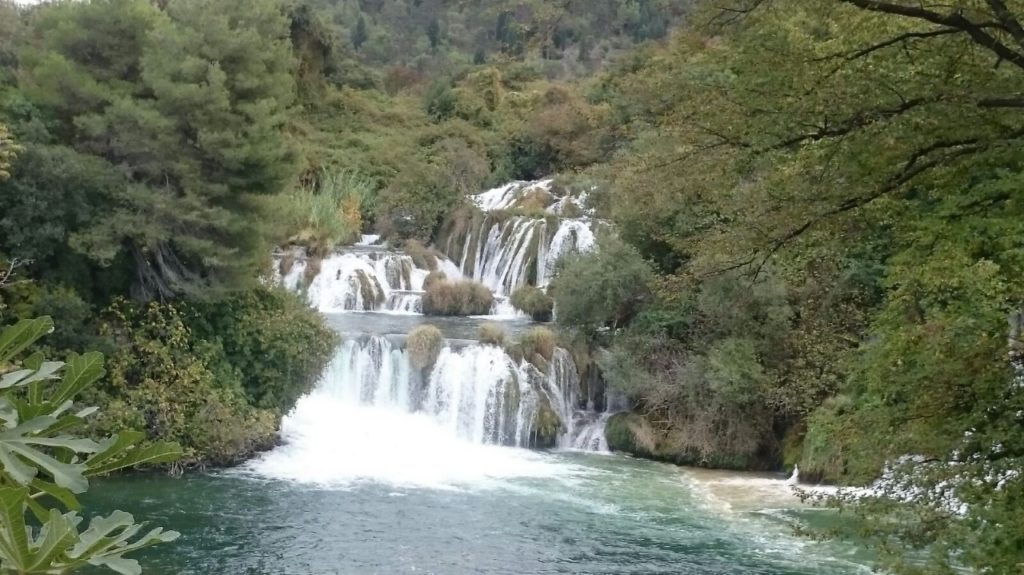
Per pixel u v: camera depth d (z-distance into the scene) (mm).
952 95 6902
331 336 19328
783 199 8180
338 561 11789
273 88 19016
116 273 17219
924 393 8219
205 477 15633
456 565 11828
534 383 20141
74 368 2562
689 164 8594
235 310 18328
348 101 52438
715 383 18000
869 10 7227
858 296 17375
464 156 44625
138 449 2629
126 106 16312
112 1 17516
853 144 7395
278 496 14664
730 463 18234
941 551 7633
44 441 2328
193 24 18141
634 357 19844
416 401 20344
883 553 8266
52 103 16656
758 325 18859
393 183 38656
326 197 36125
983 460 7793
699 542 13062
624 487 16297
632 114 18391
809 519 14336
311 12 50625
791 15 7691
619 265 20969
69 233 15805
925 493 8102
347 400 20672
